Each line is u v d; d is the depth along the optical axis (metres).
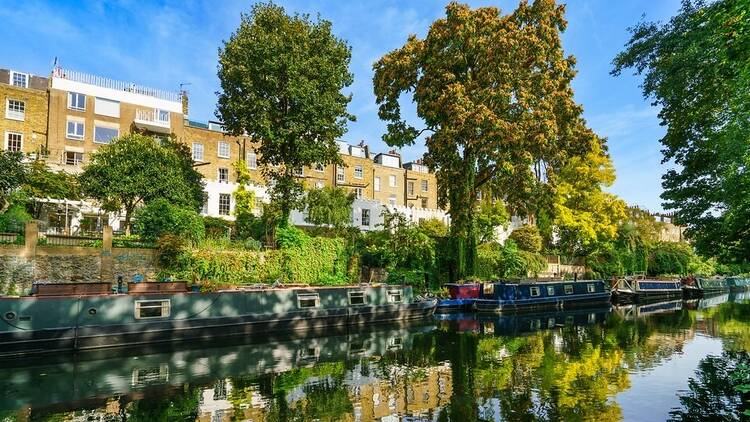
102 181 24.17
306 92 23.72
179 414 8.90
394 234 28.95
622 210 40.03
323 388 10.72
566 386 10.95
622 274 43.56
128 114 37.16
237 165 32.50
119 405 9.41
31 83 38.78
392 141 31.73
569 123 29.84
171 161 26.38
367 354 14.59
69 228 25.31
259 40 23.95
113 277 19.66
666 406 9.45
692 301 37.97
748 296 45.03
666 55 12.12
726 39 8.91
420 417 8.80
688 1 10.90
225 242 23.34
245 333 16.77
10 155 22.14
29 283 18.00
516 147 26.55
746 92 9.11
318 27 26.27
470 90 28.00
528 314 26.56
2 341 12.61
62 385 10.77
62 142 34.34
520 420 8.64
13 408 9.19
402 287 22.03
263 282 21.89
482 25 28.17
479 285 27.30
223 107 25.91
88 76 36.59
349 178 48.84
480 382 11.30
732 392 10.38
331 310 19.03
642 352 15.11
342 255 26.19
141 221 21.75
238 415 8.88
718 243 16.08
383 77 31.23
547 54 28.78
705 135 14.14
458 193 30.05
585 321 23.59
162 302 15.24
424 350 15.30
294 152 25.48
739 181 11.31
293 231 24.80
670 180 16.39
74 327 13.66
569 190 39.38
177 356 13.90
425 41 29.70
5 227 18.83
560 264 41.06
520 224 48.12
